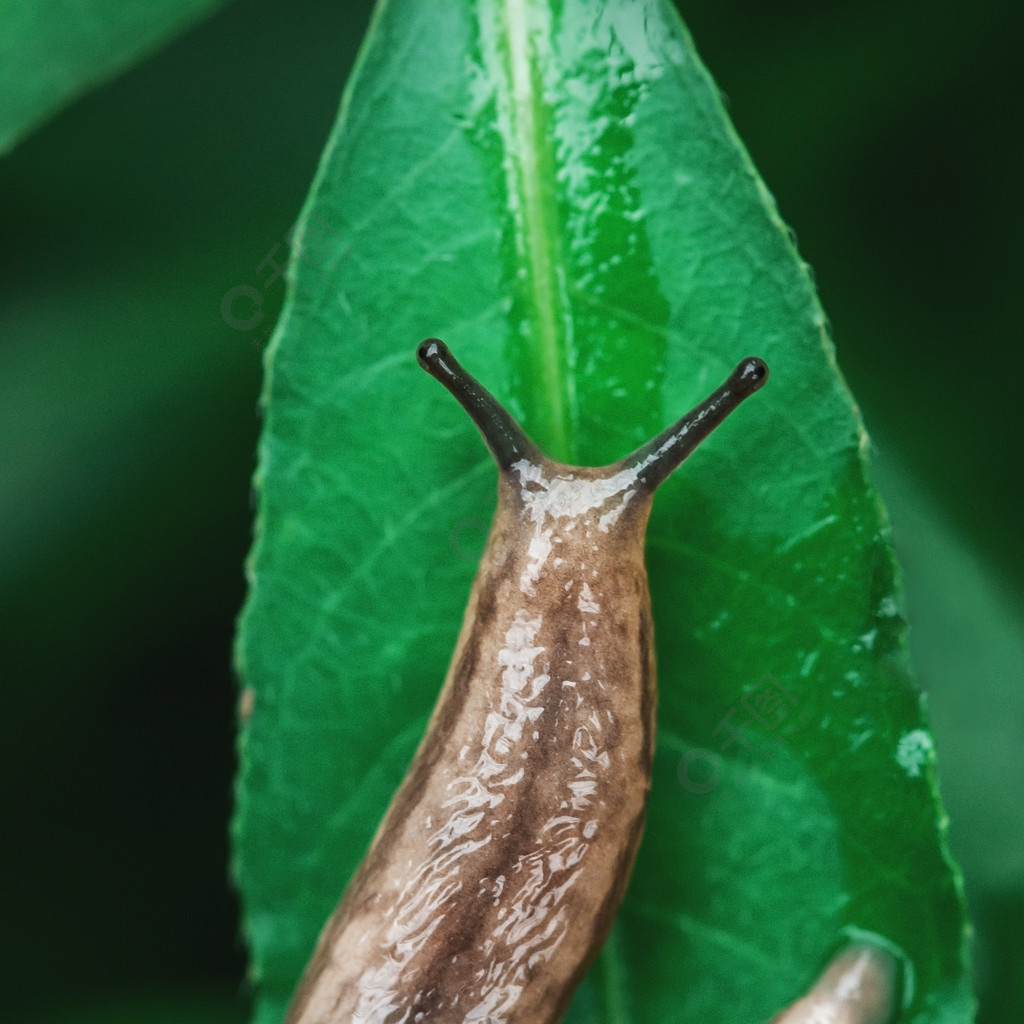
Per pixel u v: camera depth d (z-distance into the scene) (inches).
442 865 5.6
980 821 5.9
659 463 5.6
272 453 5.6
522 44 5.6
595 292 5.6
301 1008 5.6
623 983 5.7
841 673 5.6
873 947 5.7
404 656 5.7
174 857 6.1
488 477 5.7
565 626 5.6
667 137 5.5
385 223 5.6
